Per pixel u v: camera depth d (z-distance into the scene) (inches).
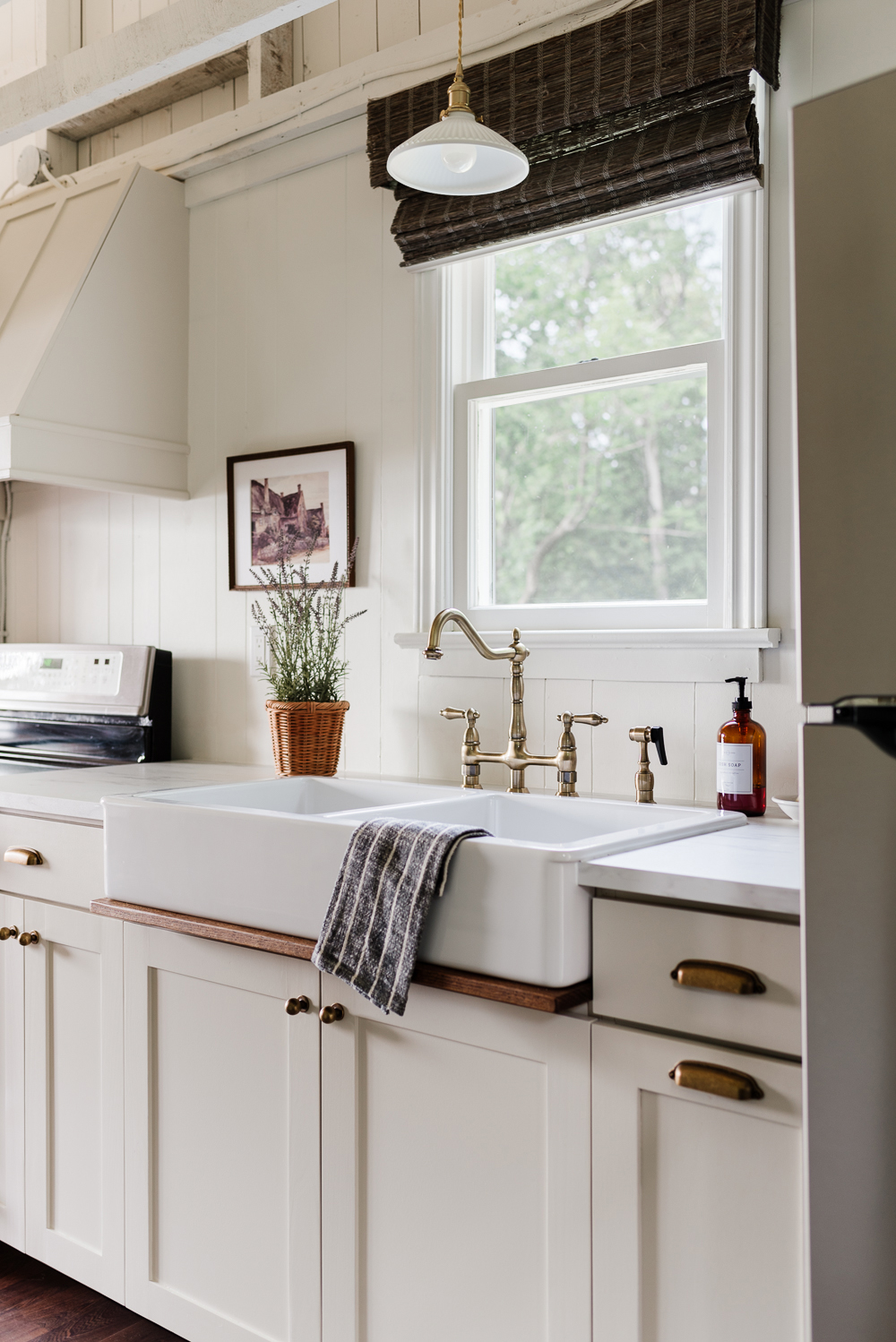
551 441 92.3
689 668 72.4
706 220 86.5
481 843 49.6
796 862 47.9
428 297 85.8
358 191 91.4
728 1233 43.4
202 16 76.2
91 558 113.9
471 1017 50.6
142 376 100.7
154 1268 65.2
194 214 104.7
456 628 84.5
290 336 96.3
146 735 99.5
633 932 46.6
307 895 55.3
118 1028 67.3
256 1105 59.7
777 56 68.9
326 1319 56.2
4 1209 75.7
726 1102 43.2
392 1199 53.9
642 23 71.7
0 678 112.3
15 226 111.3
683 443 91.7
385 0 92.7
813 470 35.0
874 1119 34.4
